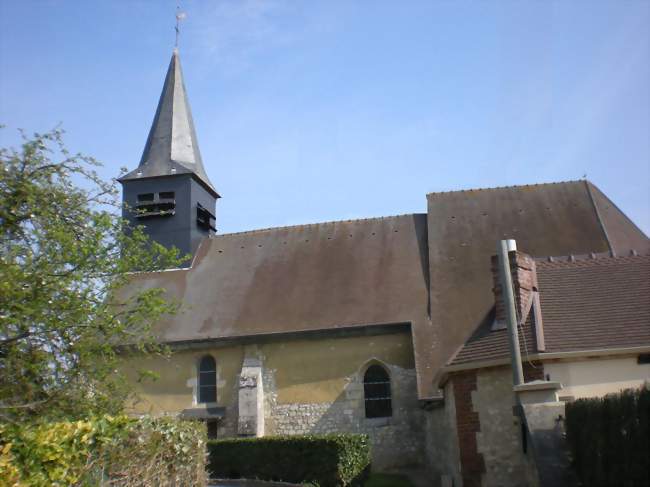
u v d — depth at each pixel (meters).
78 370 10.75
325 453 15.63
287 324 21.17
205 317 22.20
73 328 10.84
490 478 11.62
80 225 11.34
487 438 11.81
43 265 10.41
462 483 12.00
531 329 12.05
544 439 8.85
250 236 25.69
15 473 7.11
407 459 19.45
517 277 12.61
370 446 17.61
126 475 9.00
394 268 22.38
